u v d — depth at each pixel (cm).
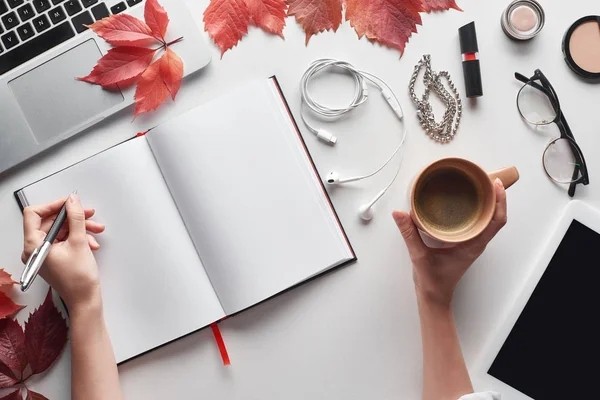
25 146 75
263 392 76
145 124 76
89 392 69
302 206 73
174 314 74
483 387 74
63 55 74
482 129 76
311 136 76
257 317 76
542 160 76
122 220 74
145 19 71
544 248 74
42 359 75
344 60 76
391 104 75
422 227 63
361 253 76
